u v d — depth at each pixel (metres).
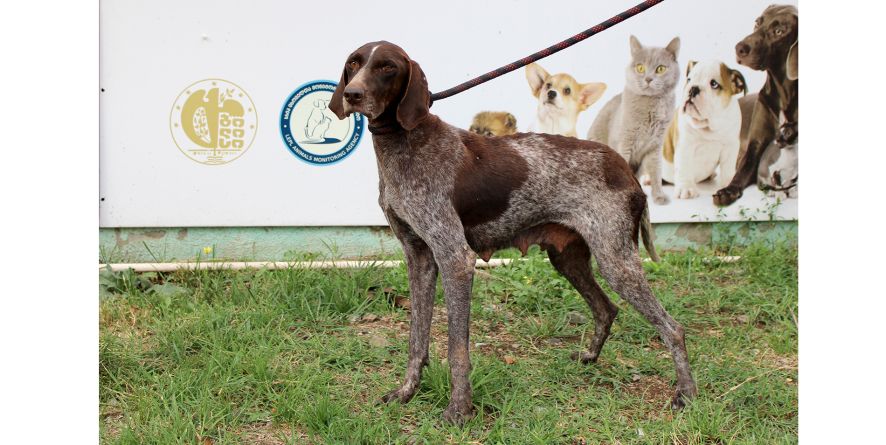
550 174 3.86
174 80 5.95
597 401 3.94
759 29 6.24
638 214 3.98
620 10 6.15
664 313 3.91
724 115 6.32
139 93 5.93
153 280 5.75
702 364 4.37
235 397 3.96
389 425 3.66
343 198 6.21
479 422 3.67
